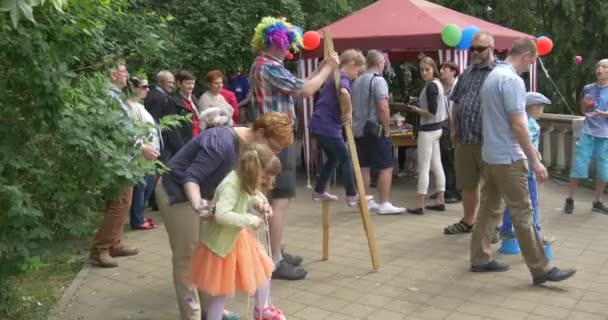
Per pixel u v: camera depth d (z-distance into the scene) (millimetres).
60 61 3262
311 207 7672
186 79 7078
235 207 3330
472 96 5594
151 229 6707
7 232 3186
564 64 16078
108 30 5438
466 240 5918
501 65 4539
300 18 10797
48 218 3535
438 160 7203
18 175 3361
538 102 5207
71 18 3227
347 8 13078
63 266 5320
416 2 10047
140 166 3535
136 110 5805
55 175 3480
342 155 5391
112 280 4977
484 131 4582
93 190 3645
